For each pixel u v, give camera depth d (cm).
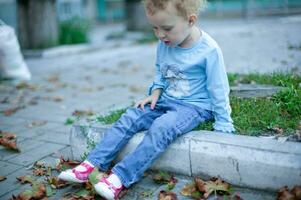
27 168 329
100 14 2242
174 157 287
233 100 357
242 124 305
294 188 238
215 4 1956
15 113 513
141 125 298
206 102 301
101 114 358
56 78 753
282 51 711
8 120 481
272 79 419
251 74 461
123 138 290
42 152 364
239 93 375
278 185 251
